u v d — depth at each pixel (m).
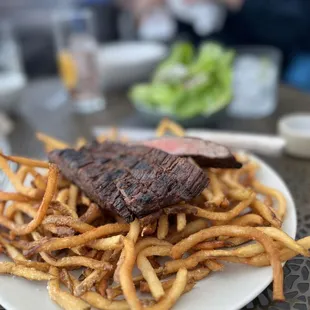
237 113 0.54
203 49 0.57
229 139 0.42
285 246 0.23
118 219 0.26
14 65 0.63
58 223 0.24
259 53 0.57
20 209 0.28
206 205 0.25
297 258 0.25
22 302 0.22
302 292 0.23
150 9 1.12
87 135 0.50
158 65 0.69
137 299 0.20
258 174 0.34
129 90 0.68
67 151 0.29
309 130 0.44
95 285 0.22
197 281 0.22
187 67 0.57
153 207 0.23
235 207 0.25
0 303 0.22
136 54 0.68
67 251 0.26
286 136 0.41
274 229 0.23
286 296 0.22
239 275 0.22
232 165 0.29
